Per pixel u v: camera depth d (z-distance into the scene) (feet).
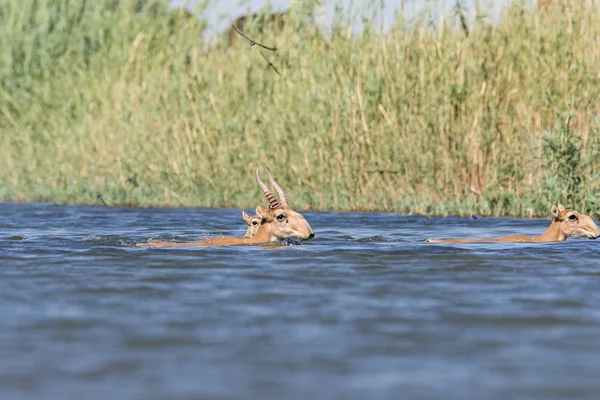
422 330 83.66
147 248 143.74
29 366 72.08
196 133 278.67
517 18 241.14
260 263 125.90
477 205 218.59
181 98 286.66
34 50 349.82
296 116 262.67
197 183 269.64
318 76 267.59
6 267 122.31
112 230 180.65
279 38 283.18
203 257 132.16
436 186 232.12
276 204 154.30
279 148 262.47
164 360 73.87
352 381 67.97
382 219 204.13
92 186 284.00
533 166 225.15
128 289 104.99
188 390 65.92
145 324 86.28
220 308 93.76
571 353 75.72
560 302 96.48
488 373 69.97
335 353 75.82
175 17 350.43
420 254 134.82
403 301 97.35
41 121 333.83
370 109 249.14
